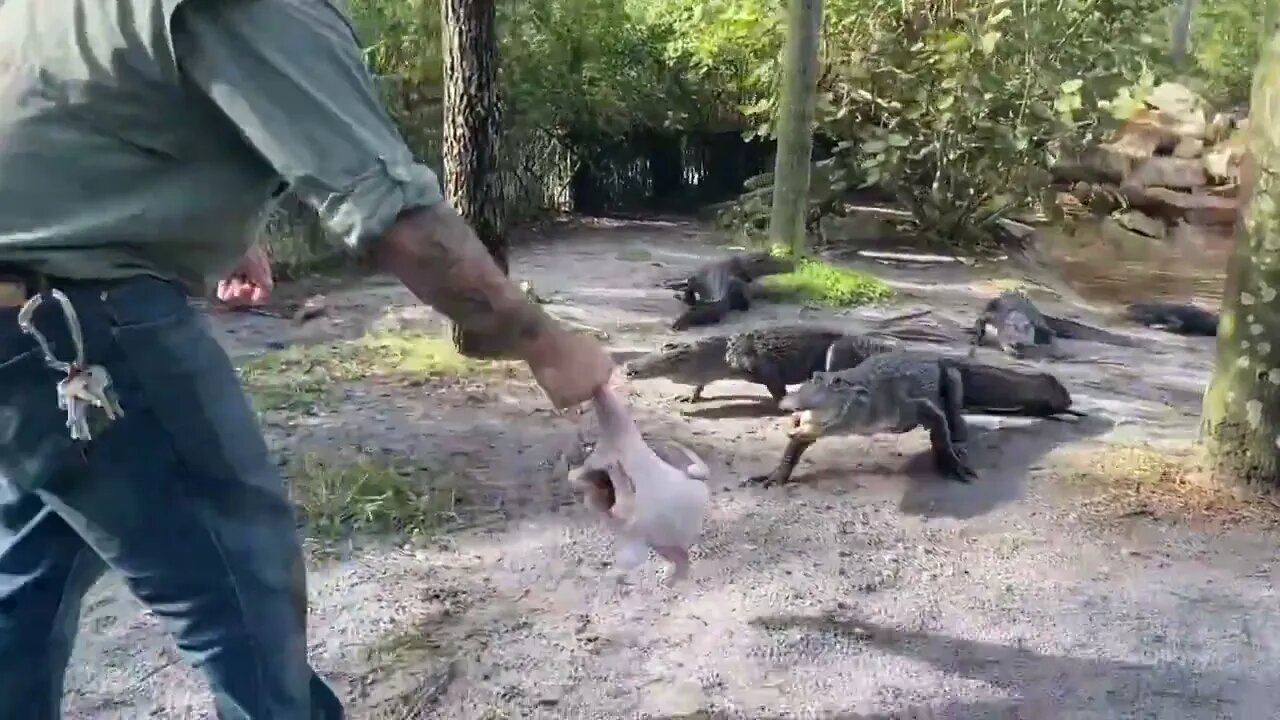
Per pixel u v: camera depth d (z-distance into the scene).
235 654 1.98
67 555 2.00
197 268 1.85
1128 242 11.68
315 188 1.63
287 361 6.34
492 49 6.10
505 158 12.11
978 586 3.82
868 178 10.95
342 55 1.68
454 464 4.80
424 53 10.80
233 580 1.95
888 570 3.93
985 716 3.05
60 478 1.81
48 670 2.02
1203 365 6.98
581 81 12.81
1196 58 16.52
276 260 8.45
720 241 11.37
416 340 6.79
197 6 1.61
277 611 2.01
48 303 1.71
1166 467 4.93
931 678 3.24
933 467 4.92
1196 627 3.57
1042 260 10.85
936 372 4.89
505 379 6.05
